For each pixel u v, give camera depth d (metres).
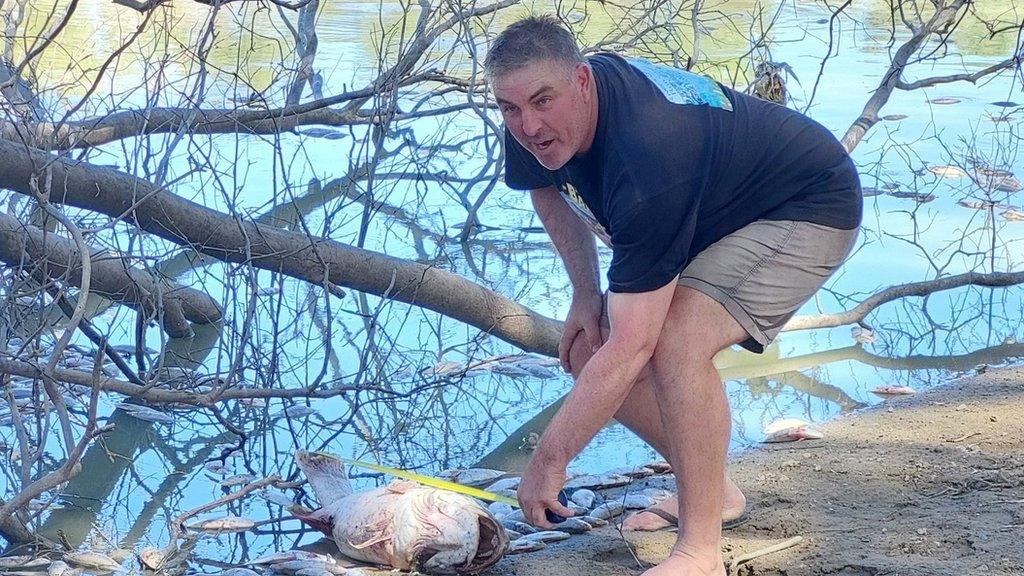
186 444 4.26
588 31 10.61
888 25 12.53
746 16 12.82
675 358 2.65
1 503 3.36
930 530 3.10
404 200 7.42
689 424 2.66
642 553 3.13
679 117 2.49
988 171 7.27
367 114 8.08
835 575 2.87
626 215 2.42
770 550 3.01
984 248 6.31
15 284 4.00
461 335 5.39
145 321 4.43
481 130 8.95
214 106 7.79
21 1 5.50
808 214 2.68
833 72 10.20
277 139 5.48
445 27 6.51
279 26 11.52
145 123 5.18
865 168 7.65
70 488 3.88
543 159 2.54
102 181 4.52
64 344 3.26
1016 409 4.15
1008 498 3.32
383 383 4.74
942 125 8.57
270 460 4.12
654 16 7.30
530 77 2.41
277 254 4.59
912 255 6.28
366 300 5.83
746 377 4.86
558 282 5.96
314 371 4.96
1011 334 5.28
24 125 4.39
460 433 4.36
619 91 2.51
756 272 2.67
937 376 4.81
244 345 4.38
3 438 4.20
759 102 2.74
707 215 2.66
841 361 5.03
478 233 6.87
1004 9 13.11
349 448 4.23
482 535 3.03
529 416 4.53
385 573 3.06
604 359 2.55
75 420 4.38
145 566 3.20
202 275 6.06
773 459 3.82
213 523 3.48
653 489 3.66
